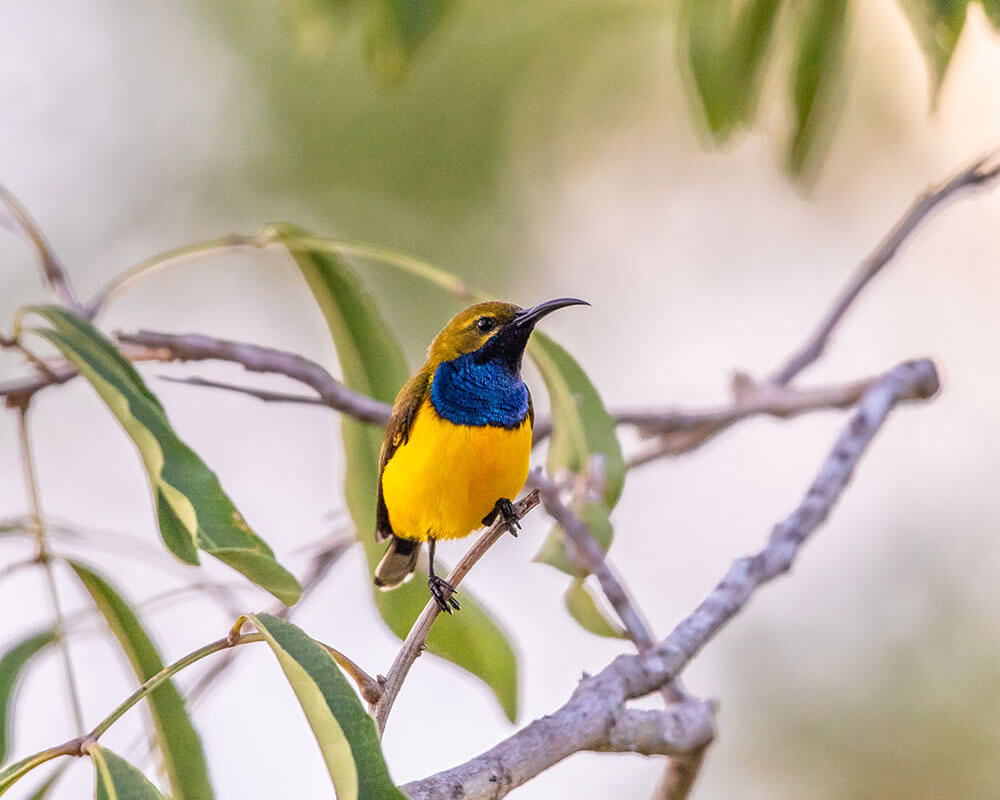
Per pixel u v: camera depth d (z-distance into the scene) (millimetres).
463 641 8641
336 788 4848
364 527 9375
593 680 6961
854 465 9180
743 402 10930
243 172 16453
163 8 16828
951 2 7605
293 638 5086
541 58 16547
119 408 6273
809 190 10484
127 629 7125
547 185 17031
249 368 8688
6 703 7051
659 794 7547
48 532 7160
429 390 9031
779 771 14531
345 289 9406
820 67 9914
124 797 4766
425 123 16172
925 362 10234
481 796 6016
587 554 7566
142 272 8602
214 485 6066
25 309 7105
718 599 7715
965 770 14164
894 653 14750
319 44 10125
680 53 10039
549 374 8508
